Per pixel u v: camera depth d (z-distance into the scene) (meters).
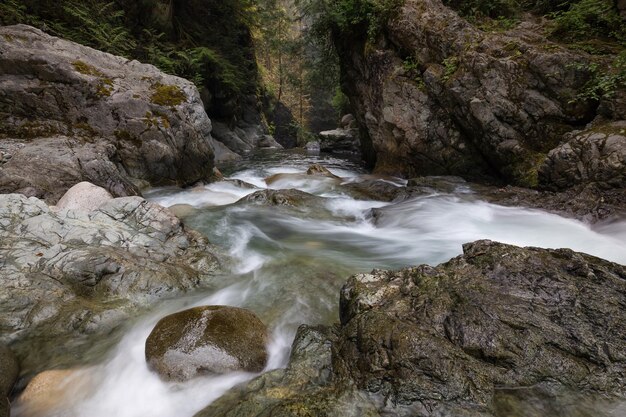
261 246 5.75
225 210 7.30
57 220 4.65
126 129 8.34
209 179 10.48
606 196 6.36
